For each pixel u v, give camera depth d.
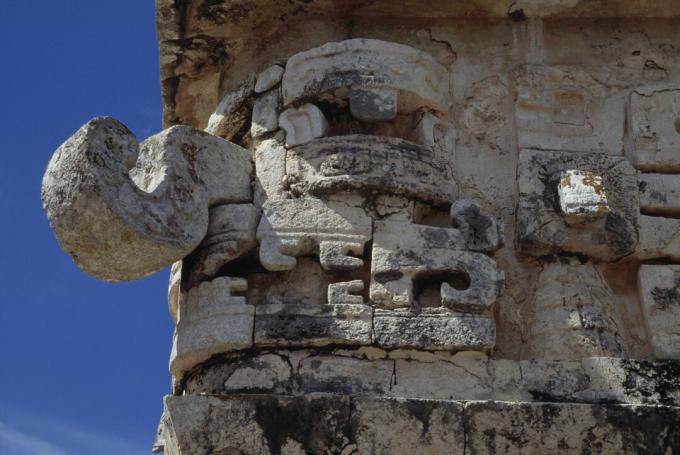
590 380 8.92
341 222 9.28
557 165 9.75
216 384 9.01
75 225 8.76
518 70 10.10
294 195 9.51
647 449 8.56
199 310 9.23
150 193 9.02
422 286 9.27
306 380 8.86
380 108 9.59
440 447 8.54
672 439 8.59
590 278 9.45
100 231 8.78
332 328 8.93
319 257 9.22
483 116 10.04
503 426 8.59
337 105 9.79
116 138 8.91
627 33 10.40
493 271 9.19
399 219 9.34
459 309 9.03
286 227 9.31
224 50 10.63
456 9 10.30
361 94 9.62
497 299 9.26
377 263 9.14
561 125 9.97
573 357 9.07
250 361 8.97
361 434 8.55
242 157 9.77
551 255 9.54
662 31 10.42
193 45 10.59
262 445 8.56
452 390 8.85
